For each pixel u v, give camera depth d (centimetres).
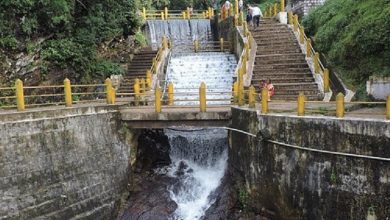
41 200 1269
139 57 2688
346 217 1106
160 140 1873
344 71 1950
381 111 1329
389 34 1606
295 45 2338
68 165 1362
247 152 1429
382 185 1033
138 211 1519
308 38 2388
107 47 2445
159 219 1488
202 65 2525
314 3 2809
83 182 1401
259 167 1368
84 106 1468
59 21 1938
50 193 1295
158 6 4609
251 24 2681
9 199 1193
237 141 1505
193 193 1625
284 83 1966
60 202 1318
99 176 1465
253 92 1484
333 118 1134
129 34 2670
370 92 1617
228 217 1445
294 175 1238
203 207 1551
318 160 1168
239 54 2527
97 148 1478
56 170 1323
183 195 1619
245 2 4059
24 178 1236
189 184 1662
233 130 1530
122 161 1578
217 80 2402
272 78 2017
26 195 1234
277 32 2494
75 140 1400
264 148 1341
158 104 1609
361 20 1861
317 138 1168
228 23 2947
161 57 2475
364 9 1922
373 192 1051
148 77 2141
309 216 1201
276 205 1313
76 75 2098
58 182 1323
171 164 1802
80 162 1404
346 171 1103
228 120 1587
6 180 1193
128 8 2592
